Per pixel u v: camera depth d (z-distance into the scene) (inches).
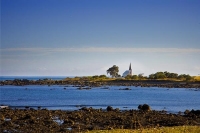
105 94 4785.9
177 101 3666.3
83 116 2023.9
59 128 1622.8
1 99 3730.3
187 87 7096.5
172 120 1937.7
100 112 2277.3
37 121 1801.2
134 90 5930.1
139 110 2452.0
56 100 3646.7
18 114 2074.3
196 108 2940.5
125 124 1756.9
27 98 3914.9
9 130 1566.2
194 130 1478.8
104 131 1457.9
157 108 2876.5
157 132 1416.1
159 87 7106.3
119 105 3110.2
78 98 3978.8
